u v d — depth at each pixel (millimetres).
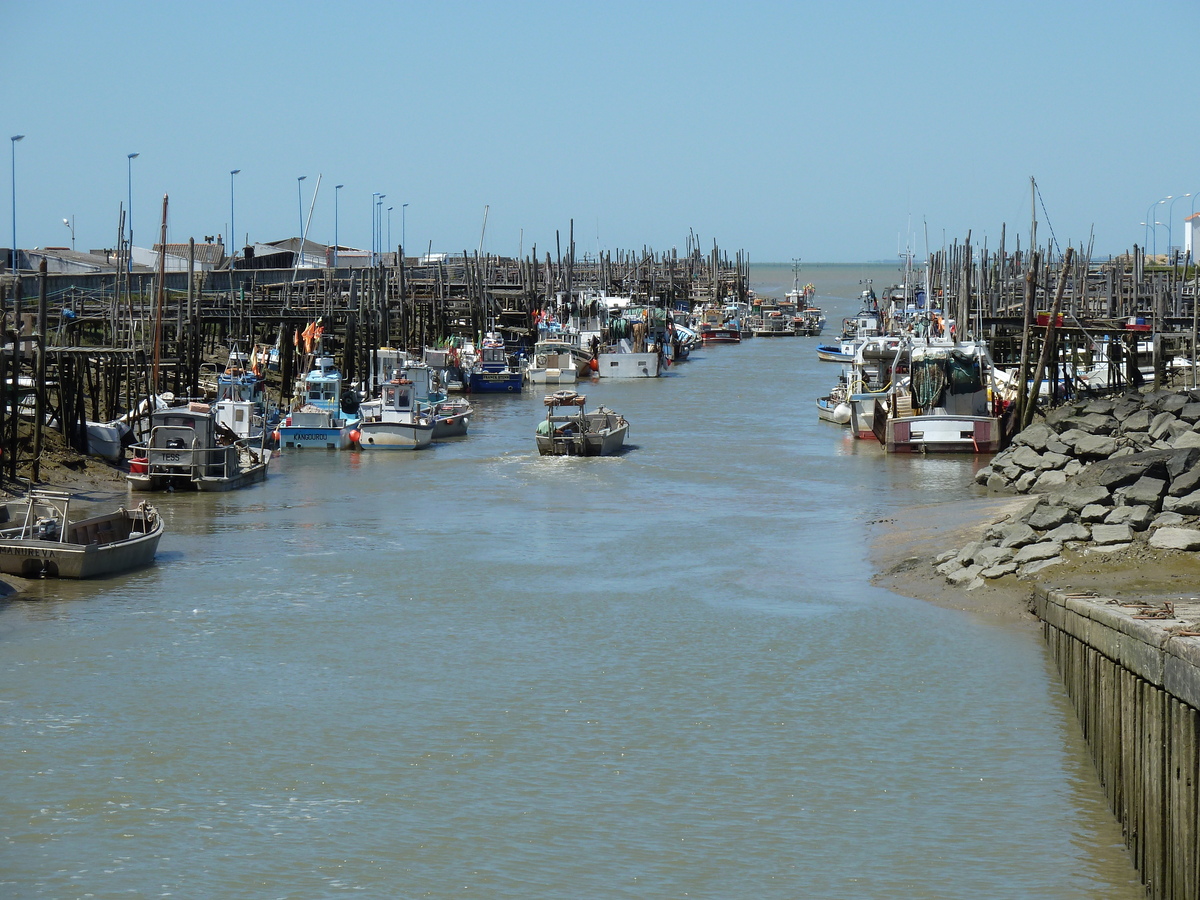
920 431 66000
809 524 47781
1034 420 66562
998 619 32562
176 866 20172
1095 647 22547
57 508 41062
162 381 77625
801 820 21641
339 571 40156
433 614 34875
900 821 21484
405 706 27344
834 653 30500
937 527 43781
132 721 26375
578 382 114375
